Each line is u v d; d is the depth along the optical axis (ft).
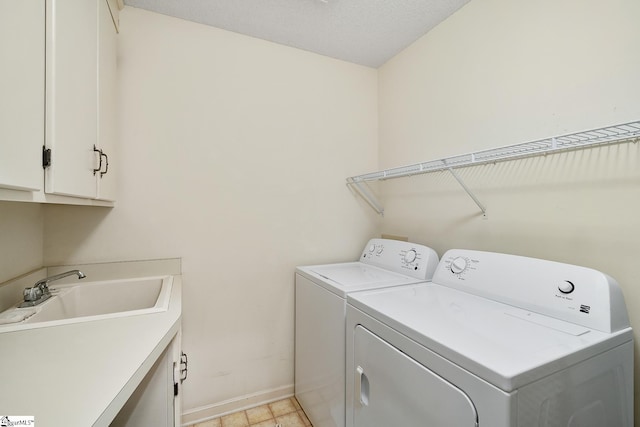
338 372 4.52
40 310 3.62
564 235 3.84
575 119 3.73
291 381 6.63
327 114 7.09
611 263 3.40
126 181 5.28
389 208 7.37
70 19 3.01
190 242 5.74
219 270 5.98
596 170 3.53
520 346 2.61
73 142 3.07
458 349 2.55
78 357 2.45
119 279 5.15
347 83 7.36
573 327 3.03
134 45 5.34
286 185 6.62
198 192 5.81
